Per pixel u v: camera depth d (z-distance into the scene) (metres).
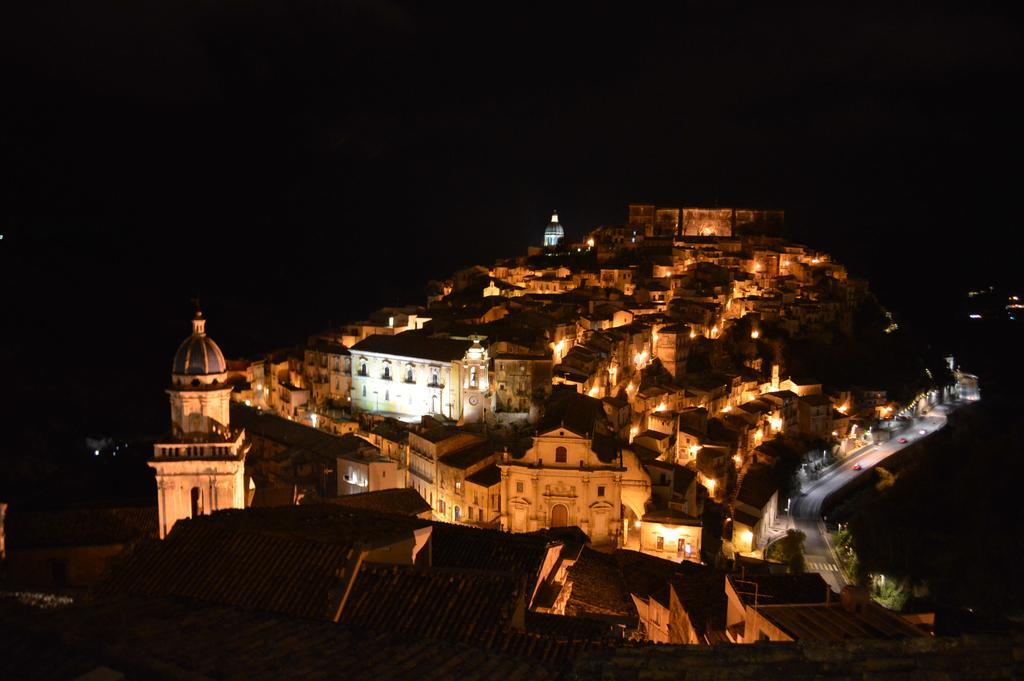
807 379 175.62
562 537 68.25
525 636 27.72
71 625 23.70
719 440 131.25
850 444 166.62
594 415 103.12
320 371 153.38
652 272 199.88
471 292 188.38
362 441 115.94
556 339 142.00
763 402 156.38
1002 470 140.38
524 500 91.88
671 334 156.00
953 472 146.38
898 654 18.59
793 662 18.61
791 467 144.00
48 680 20.05
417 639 26.55
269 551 33.28
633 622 45.94
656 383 144.75
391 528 38.62
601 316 159.50
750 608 40.22
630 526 96.69
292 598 30.25
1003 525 126.62
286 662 23.50
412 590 30.19
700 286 187.25
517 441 110.12
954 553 121.00
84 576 56.81
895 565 118.12
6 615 23.91
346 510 48.47
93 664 21.02
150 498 66.06
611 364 144.62
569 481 90.94
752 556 108.50
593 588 51.66
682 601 50.66
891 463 160.50
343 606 29.66
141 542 35.38
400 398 141.12
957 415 183.25
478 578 30.44
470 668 24.17
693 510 106.25
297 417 149.25
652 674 18.41
